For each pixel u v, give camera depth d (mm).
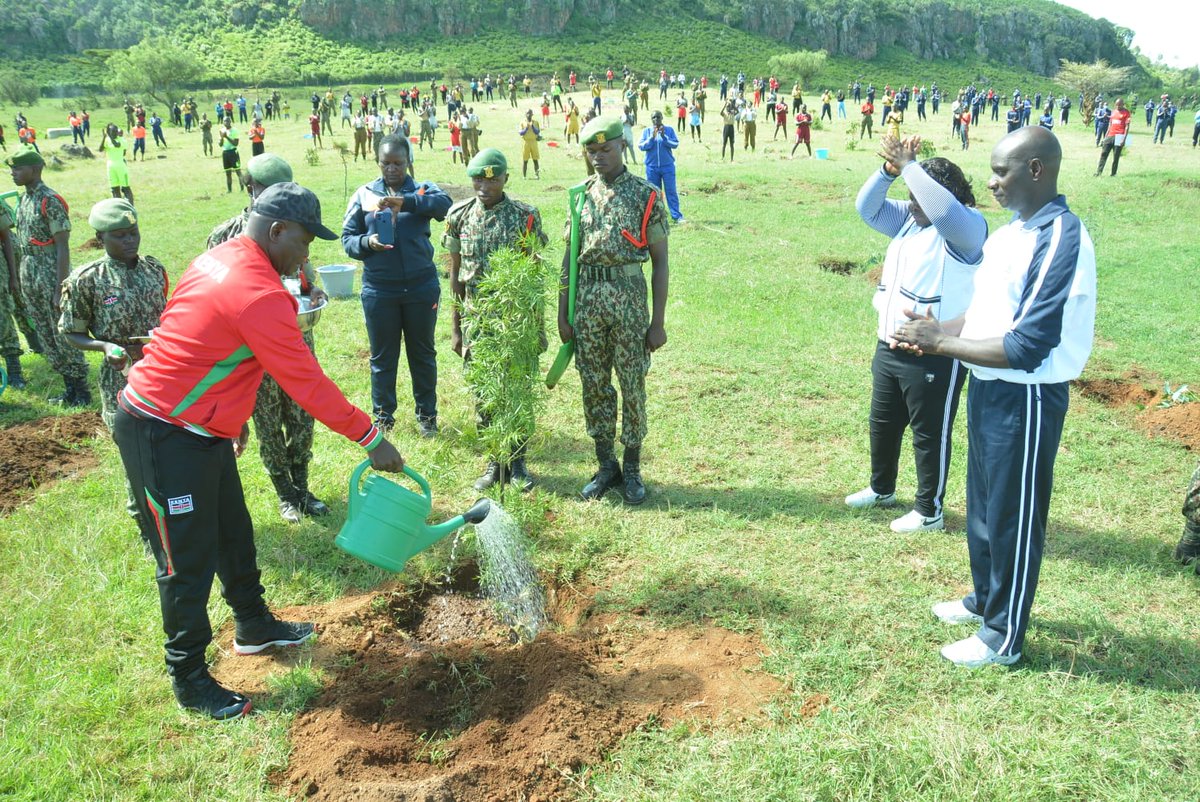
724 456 5773
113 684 3600
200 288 3195
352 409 3361
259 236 3303
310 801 3037
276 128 44781
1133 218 14383
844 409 6504
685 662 3721
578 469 5641
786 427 6234
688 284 10086
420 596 4426
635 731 3322
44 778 3107
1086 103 44094
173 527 3283
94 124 54938
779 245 12344
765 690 3527
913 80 108250
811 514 4945
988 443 3465
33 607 4086
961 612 3916
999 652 3594
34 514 5004
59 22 99750
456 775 3086
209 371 3230
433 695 3697
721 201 16141
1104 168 20672
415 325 5945
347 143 33750
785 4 112250
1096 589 4199
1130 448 5801
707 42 106438
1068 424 6207
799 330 8383
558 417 6488
